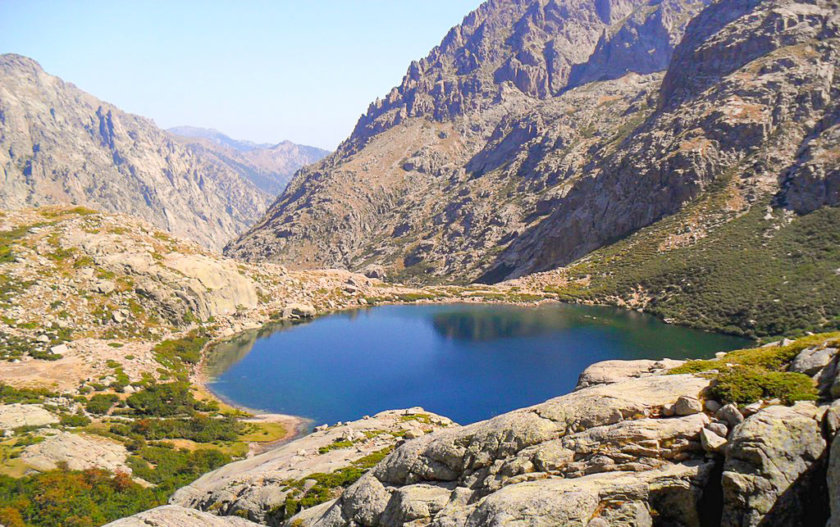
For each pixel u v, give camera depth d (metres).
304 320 194.00
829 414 17.62
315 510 33.22
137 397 95.12
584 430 22.75
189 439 81.94
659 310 177.50
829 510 16.31
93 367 104.81
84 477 57.69
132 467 64.75
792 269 161.38
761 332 141.88
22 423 71.06
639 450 20.28
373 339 167.75
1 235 148.50
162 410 93.94
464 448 25.92
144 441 76.38
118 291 145.00
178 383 110.25
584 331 164.62
